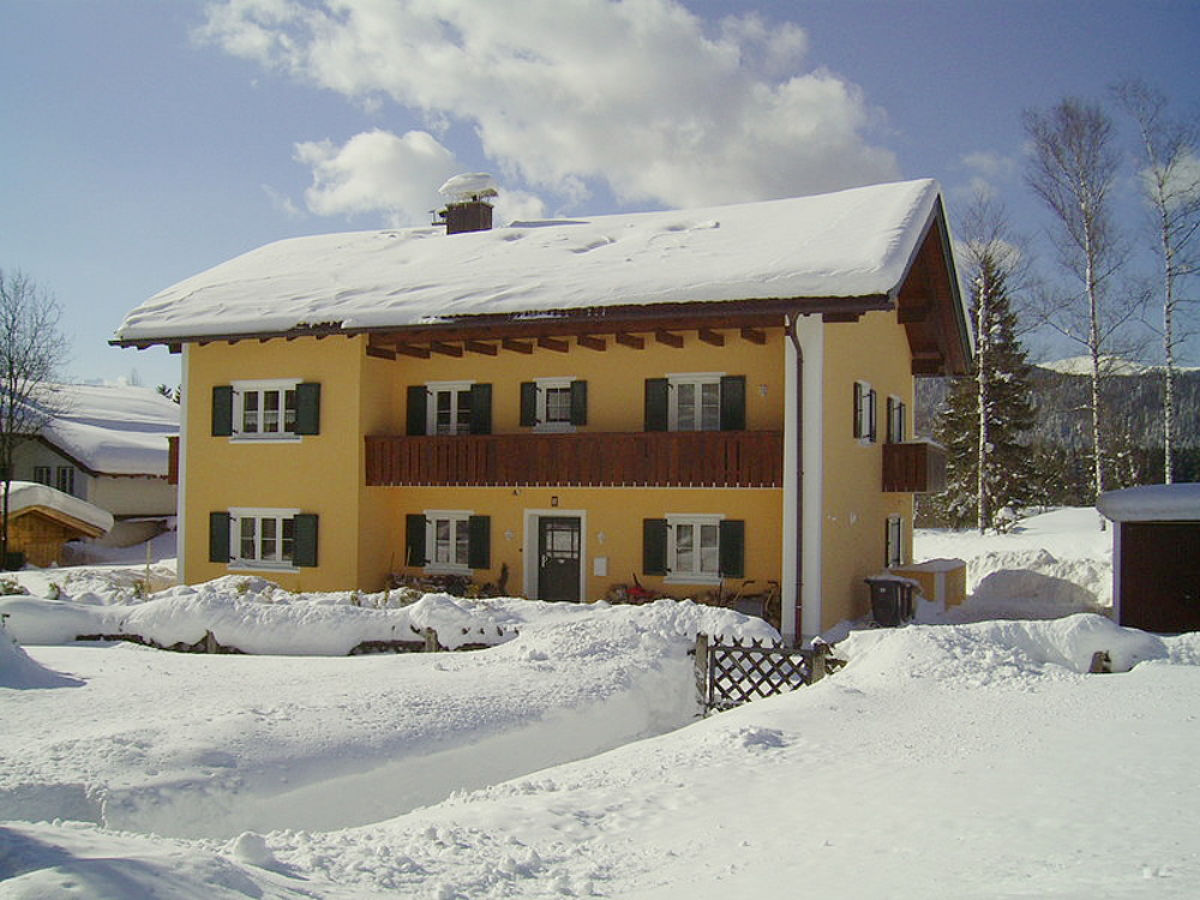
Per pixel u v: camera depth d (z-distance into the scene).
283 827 7.10
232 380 21.48
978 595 23.56
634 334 18.66
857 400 19.12
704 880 4.89
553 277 19.09
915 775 6.71
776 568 18.19
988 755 7.13
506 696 9.91
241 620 13.78
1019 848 4.97
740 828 5.84
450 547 21.00
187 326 20.61
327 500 20.56
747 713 9.12
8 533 29.12
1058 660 10.40
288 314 19.98
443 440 19.81
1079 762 6.73
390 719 8.85
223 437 21.52
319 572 20.59
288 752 7.78
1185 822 5.22
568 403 20.08
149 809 6.60
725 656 11.35
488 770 8.62
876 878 4.65
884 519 21.50
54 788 6.59
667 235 20.98
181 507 21.86
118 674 11.12
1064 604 21.97
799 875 4.82
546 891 4.82
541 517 20.36
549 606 14.91
